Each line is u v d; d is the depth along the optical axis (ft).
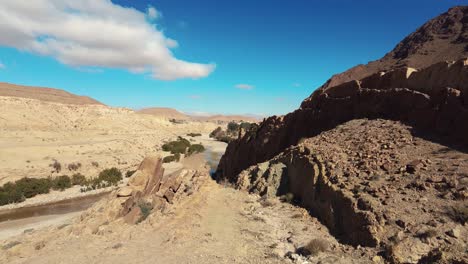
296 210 60.85
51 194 142.92
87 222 59.36
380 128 70.18
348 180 53.26
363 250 39.37
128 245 48.39
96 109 375.04
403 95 72.49
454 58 100.22
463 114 56.39
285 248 45.32
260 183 78.95
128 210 65.72
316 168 62.34
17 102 292.20
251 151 132.26
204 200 73.15
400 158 54.54
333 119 92.58
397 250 35.86
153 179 79.10
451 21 136.98
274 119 123.13
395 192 45.70
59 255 45.39
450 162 48.49
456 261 31.32
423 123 64.39
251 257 42.75
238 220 59.06
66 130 281.95
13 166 152.15
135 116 428.15
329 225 50.39
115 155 210.38
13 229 99.40
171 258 43.16
